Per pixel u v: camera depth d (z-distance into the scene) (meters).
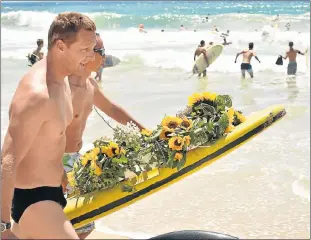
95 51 3.77
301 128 10.08
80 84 4.01
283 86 14.84
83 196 3.65
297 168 8.02
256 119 4.20
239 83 15.61
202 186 7.51
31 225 3.07
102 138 3.75
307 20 31.50
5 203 2.99
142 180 3.70
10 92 14.38
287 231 6.17
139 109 12.11
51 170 3.15
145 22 36.66
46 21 36.75
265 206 6.81
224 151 3.96
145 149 3.76
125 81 16.05
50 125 3.08
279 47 22.78
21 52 23.83
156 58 20.00
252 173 7.89
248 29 31.91
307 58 19.39
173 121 3.83
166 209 6.82
